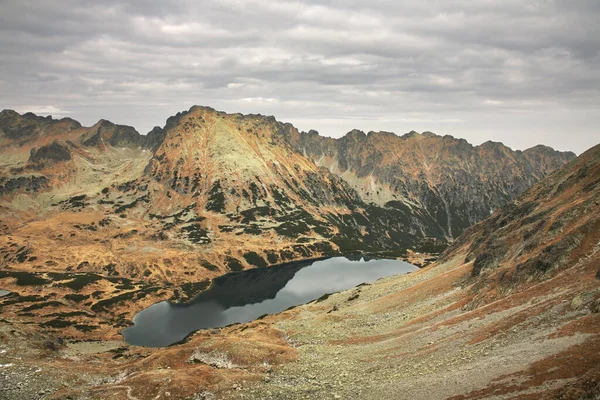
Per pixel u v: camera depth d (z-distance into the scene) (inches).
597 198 3599.9
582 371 1557.6
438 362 2346.2
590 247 3016.7
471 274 4441.4
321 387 2495.1
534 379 1643.7
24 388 2886.3
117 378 3284.9
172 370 3014.3
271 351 3425.2
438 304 4035.4
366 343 3533.5
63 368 3361.2
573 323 1999.3
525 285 3174.2
